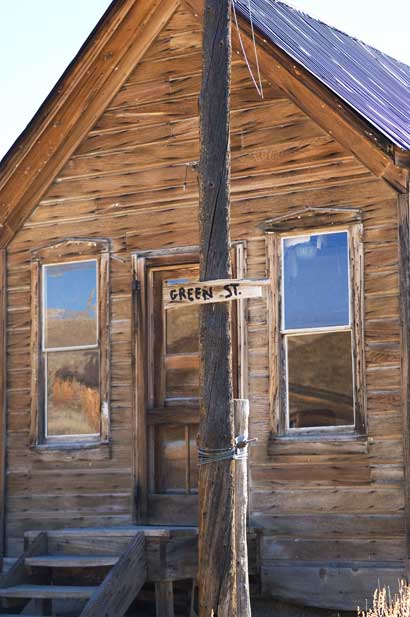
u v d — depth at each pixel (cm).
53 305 1600
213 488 1127
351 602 1351
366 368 1373
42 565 1400
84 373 1570
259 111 1471
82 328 1577
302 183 1438
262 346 1442
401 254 1363
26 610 1389
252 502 1420
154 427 1520
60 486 1561
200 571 1127
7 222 1631
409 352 1345
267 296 1445
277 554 1400
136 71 1571
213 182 1147
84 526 1538
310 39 1662
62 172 1608
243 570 1174
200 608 1125
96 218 1578
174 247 1523
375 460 1357
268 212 1455
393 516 1341
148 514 1502
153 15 1546
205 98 1158
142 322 1530
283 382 1428
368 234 1389
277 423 1420
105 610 1281
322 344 1412
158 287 1539
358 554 1355
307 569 1380
